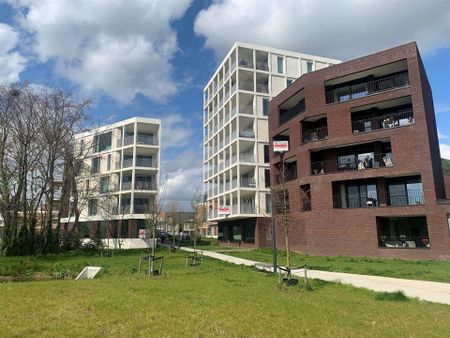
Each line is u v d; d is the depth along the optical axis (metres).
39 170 29.12
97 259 23.39
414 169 24.72
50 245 29.44
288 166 34.78
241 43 43.31
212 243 51.19
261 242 39.00
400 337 6.04
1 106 26.98
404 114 27.41
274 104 36.59
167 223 55.09
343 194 29.27
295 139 32.09
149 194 48.84
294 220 29.45
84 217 44.28
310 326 6.50
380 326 6.69
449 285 12.46
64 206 34.16
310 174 29.84
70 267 17.52
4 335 5.56
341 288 11.34
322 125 31.62
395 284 12.67
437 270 16.78
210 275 13.83
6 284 10.59
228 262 20.81
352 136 27.88
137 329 6.04
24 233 28.08
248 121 43.66
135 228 46.22
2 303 7.76
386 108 28.48
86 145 33.22
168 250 33.75
